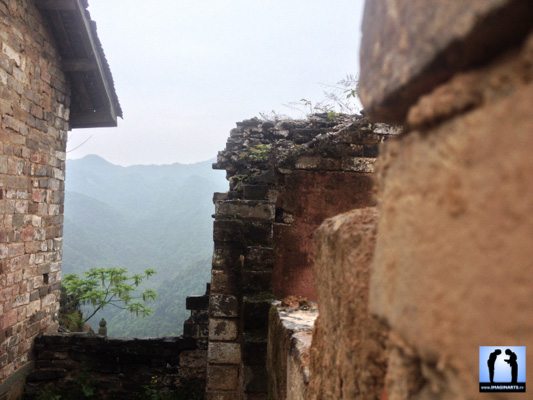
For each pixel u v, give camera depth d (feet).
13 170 17.10
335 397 3.42
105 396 19.92
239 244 14.19
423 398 2.09
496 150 1.55
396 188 2.28
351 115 17.60
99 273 30.48
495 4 1.52
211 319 14.30
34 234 19.01
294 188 12.80
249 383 11.79
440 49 1.82
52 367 19.67
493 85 1.67
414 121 2.07
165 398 19.63
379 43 2.41
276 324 8.05
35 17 18.65
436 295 1.81
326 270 3.90
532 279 1.38
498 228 1.51
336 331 3.49
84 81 23.17
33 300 19.06
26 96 18.02
